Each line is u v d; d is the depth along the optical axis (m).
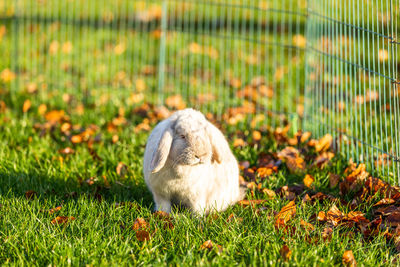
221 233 4.43
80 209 4.94
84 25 11.35
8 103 8.38
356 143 6.26
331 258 4.03
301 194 5.34
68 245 4.21
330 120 6.68
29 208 4.84
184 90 9.12
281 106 8.16
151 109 8.17
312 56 7.48
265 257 4.01
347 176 5.50
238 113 7.96
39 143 6.66
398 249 4.27
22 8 13.06
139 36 12.02
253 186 5.50
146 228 4.53
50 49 10.84
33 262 4.05
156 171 4.30
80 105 8.31
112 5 13.78
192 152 4.27
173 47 11.23
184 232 4.47
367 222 4.64
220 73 9.48
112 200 5.30
